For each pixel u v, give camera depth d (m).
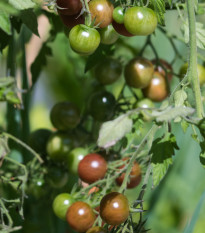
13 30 0.98
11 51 0.98
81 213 0.90
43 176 1.02
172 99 0.85
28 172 1.01
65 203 0.94
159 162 0.84
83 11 0.83
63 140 1.02
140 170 0.96
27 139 1.08
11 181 0.95
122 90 1.03
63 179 1.02
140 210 0.84
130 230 0.84
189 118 0.79
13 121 1.05
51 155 1.02
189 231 0.99
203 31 0.92
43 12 1.00
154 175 0.84
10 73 0.99
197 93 0.84
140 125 0.95
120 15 0.85
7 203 0.95
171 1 0.88
